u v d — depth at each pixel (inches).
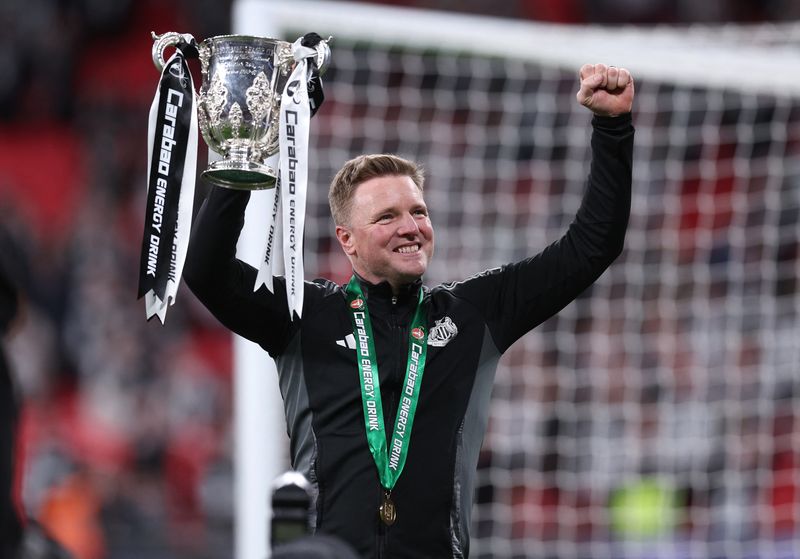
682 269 1277.1
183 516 1530.5
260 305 484.7
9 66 2556.6
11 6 2608.3
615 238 491.5
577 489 1257.4
